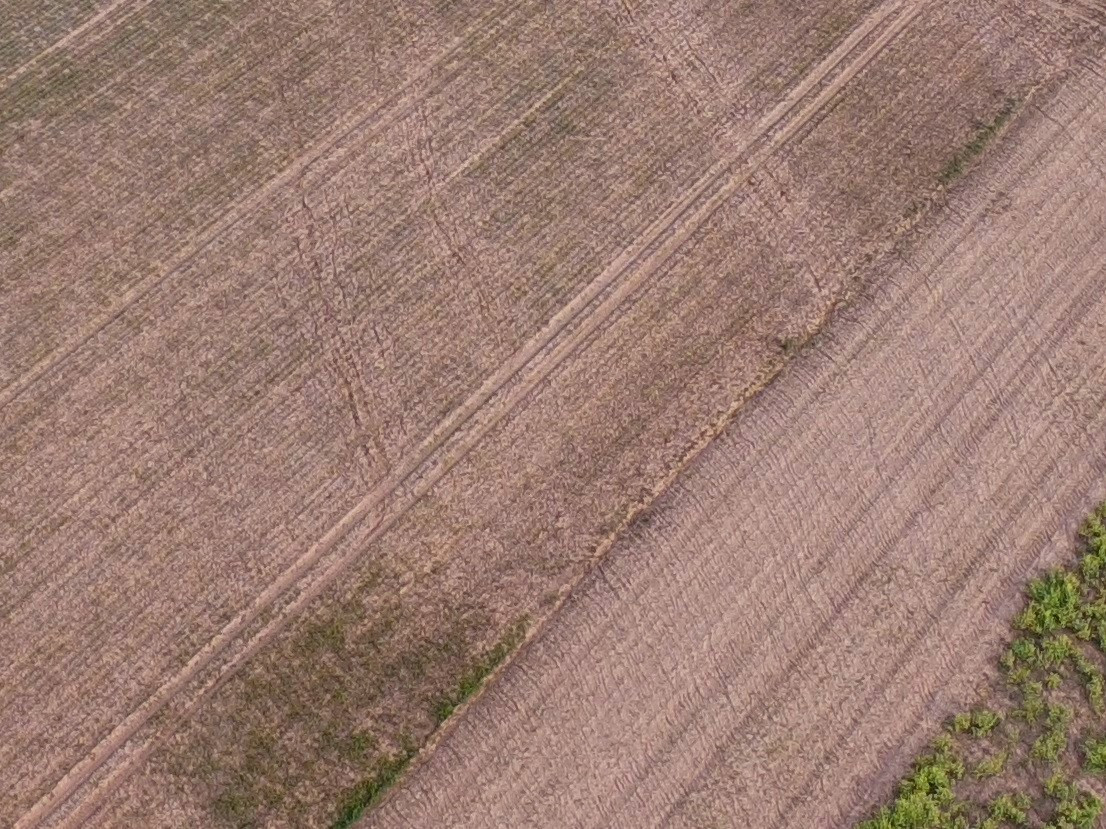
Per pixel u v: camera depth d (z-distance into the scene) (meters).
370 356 10.73
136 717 9.17
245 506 10.04
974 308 11.08
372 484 10.17
